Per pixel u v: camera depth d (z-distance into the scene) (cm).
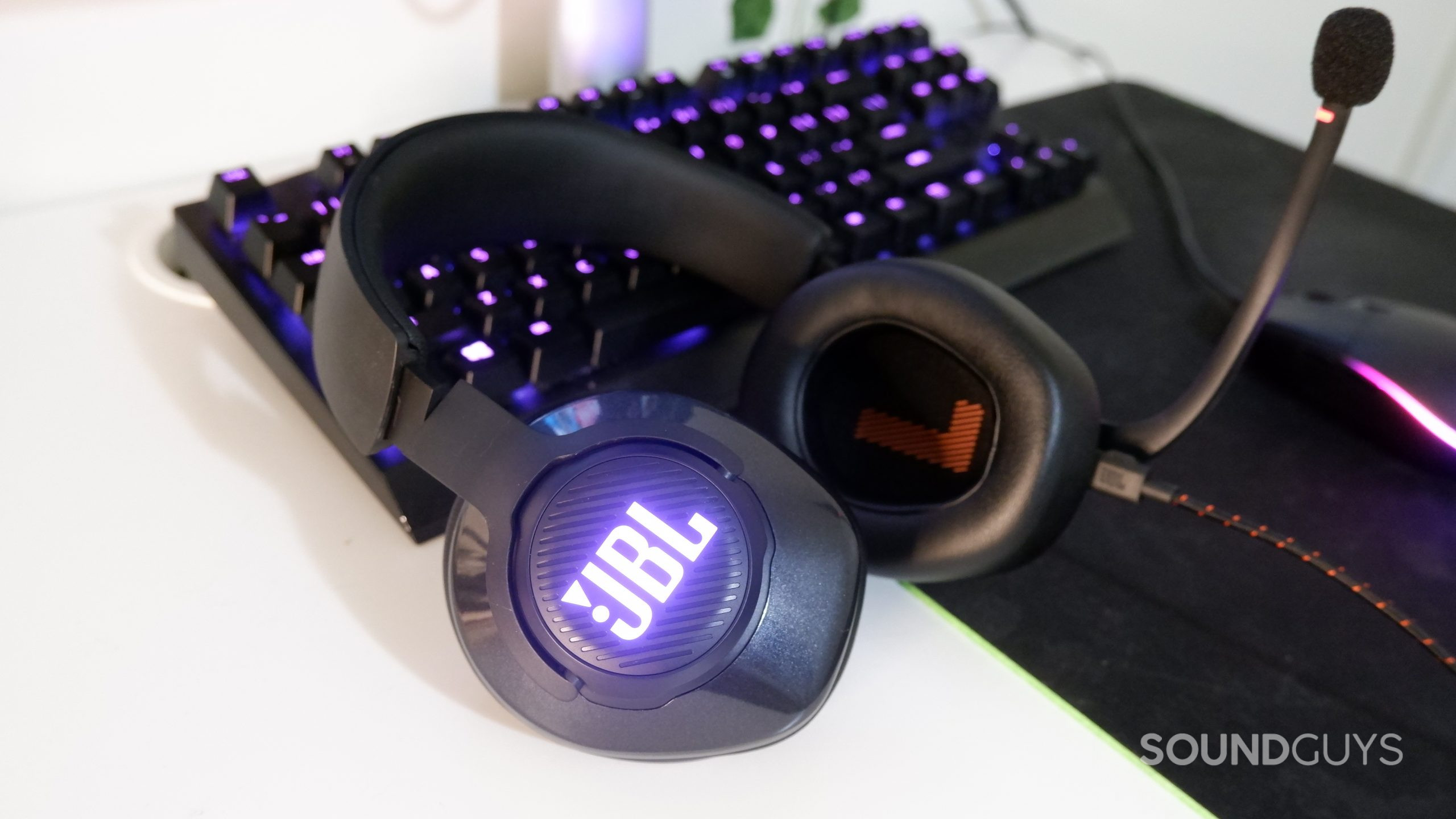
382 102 63
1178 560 42
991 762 33
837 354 37
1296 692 37
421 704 33
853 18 81
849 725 34
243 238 47
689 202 43
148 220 53
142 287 49
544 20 67
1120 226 61
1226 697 36
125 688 32
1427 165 106
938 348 35
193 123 57
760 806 31
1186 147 72
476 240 43
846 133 60
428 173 39
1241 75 102
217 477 40
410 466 39
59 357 44
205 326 47
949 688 35
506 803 31
